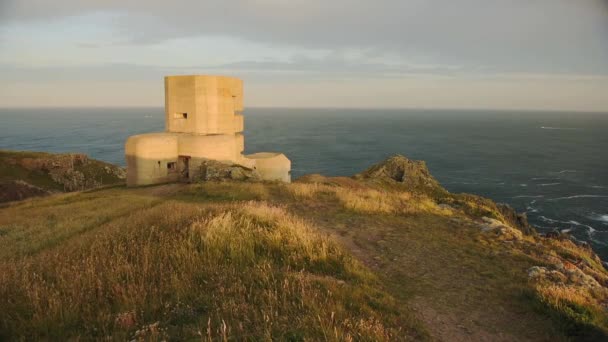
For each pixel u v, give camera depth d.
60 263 8.13
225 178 27.56
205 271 7.70
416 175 41.53
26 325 5.67
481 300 8.04
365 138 186.38
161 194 24.91
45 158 61.31
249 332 5.31
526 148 151.88
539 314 7.48
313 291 6.79
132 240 9.51
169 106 31.86
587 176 94.81
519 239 12.73
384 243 11.83
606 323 7.12
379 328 5.79
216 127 31.36
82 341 5.34
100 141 182.00
